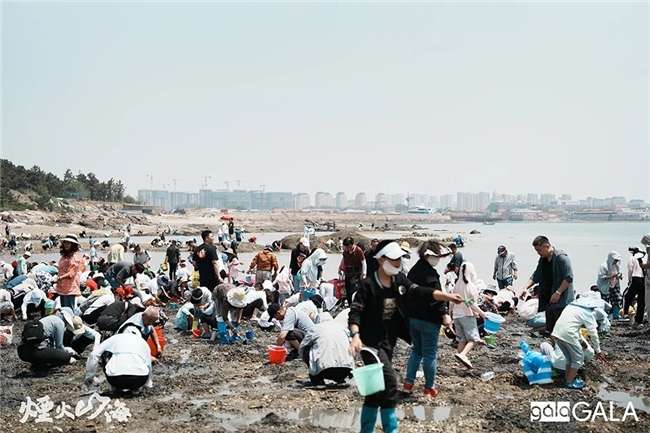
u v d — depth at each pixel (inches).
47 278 833.5
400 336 314.3
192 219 6417.3
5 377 454.9
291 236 2618.1
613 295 738.8
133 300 550.0
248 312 663.1
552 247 482.9
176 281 891.4
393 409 295.6
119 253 1079.6
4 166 5044.3
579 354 412.2
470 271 459.2
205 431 333.7
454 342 569.6
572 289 471.8
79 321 499.8
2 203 4365.2
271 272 794.2
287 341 525.0
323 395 403.5
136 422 352.2
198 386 430.0
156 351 495.2
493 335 582.6
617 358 517.0
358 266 661.9
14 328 669.3
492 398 396.2
